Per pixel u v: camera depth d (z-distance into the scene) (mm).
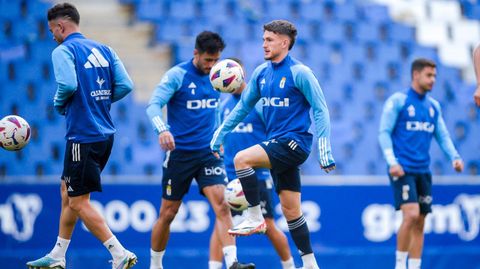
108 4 57562
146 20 57250
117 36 56094
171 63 55188
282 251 30859
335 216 40062
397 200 32562
